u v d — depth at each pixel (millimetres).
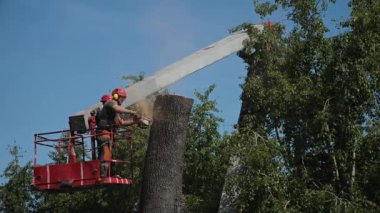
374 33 16328
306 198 15539
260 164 15469
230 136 16344
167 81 15930
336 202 15469
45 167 13688
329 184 16203
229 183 15773
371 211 15477
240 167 16078
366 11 16562
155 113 14078
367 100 16125
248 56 17891
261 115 17094
